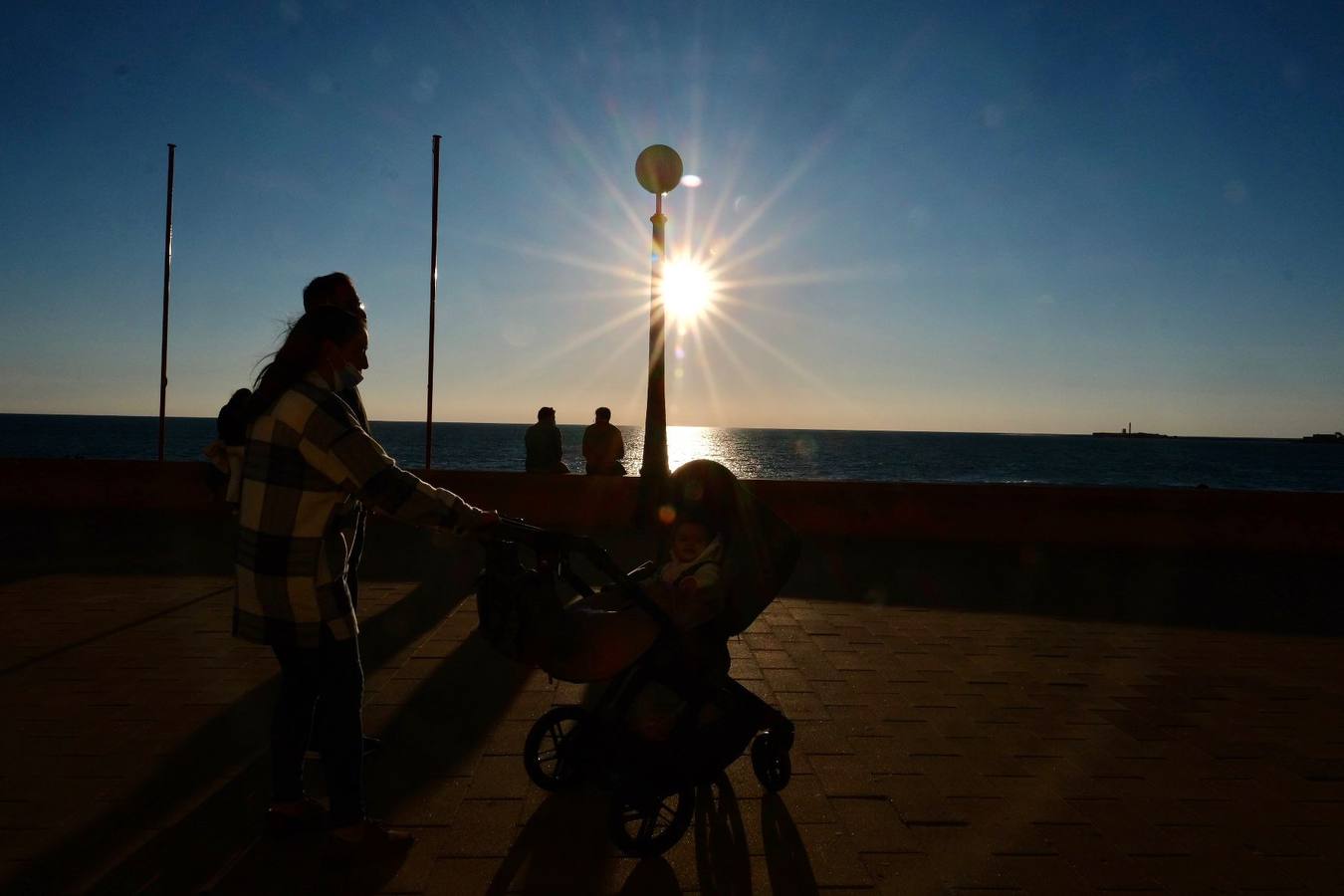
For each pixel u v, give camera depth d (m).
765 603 3.83
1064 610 8.23
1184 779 4.34
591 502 13.07
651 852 3.47
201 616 7.13
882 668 6.18
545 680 5.61
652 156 9.64
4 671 5.66
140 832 3.56
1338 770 4.48
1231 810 3.99
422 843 3.54
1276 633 7.48
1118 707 5.43
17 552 10.22
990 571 10.20
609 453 13.34
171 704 5.05
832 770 4.40
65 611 7.28
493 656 6.12
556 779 4.02
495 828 3.69
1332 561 11.24
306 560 3.14
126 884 3.17
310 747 4.48
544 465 13.70
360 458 3.08
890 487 12.44
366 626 6.92
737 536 3.85
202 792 3.92
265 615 3.14
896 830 3.76
